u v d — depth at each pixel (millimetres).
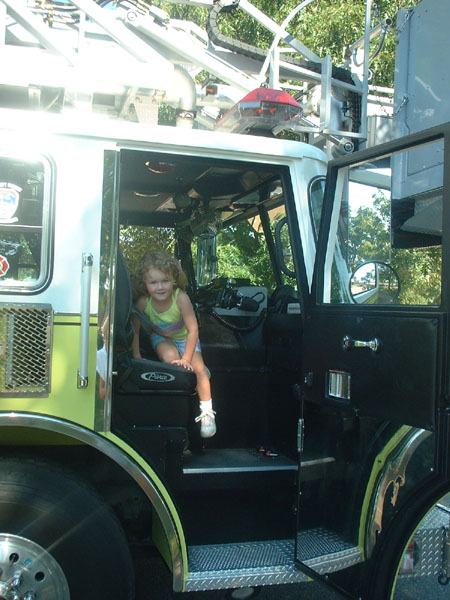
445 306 2371
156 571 4090
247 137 3162
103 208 2865
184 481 3137
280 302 3844
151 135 2973
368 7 3957
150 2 3844
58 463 2908
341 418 2906
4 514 2711
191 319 3373
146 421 3072
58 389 2754
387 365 2578
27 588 2727
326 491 2947
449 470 2422
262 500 3271
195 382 3119
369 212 3348
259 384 3795
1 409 2701
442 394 2365
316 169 3303
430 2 3785
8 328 2719
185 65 4133
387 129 4277
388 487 2736
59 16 3641
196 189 4176
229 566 2945
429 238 3316
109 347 2801
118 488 3205
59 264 2805
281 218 4062
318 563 2885
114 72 3146
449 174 2359
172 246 4969
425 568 3094
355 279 3135
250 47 4379
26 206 2807
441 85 3658
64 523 2762
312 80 4297
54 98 3465
